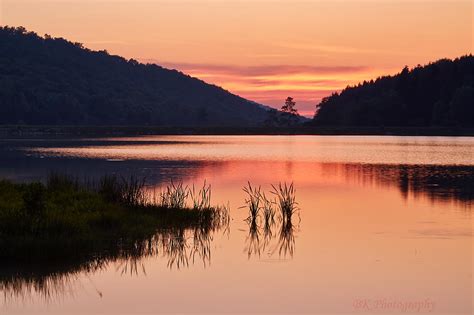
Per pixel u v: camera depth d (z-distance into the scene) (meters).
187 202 31.45
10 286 15.85
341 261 18.62
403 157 69.19
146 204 26.14
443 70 187.88
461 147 92.69
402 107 179.62
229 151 81.81
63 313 14.07
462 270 17.59
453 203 31.48
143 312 14.16
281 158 68.06
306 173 49.66
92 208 23.00
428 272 17.39
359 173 49.69
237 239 21.81
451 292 15.65
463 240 21.67
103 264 17.88
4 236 18.36
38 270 17.11
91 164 57.53
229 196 34.56
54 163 58.59
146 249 19.72
